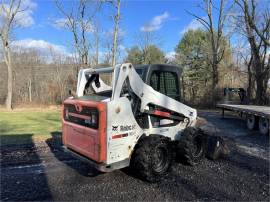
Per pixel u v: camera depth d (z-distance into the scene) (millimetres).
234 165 6020
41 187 4738
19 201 4203
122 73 4562
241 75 27797
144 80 5215
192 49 35594
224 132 10430
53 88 26844
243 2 20000
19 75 28562
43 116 15766
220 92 23922
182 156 5773
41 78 28688
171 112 5605
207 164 6039
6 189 4656
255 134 10031
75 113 5078
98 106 4348
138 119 5082
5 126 11430
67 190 4621
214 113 17703
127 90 4871
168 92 5652
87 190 4617
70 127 5254
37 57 29359
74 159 6410
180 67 5902
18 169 5699
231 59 29281
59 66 28594
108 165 4461
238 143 8398
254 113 10547
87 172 5504
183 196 4398
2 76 26531
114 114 4457
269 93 21641
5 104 23922
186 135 5699
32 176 5285
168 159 5141
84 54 23234
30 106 23469
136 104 4945
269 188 4750
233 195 4453
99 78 5926
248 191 4621
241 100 16906
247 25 20188
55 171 5574
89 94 5711
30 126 11438
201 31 36031
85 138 4746
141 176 4965
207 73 29234
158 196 4387
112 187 4738
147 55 40250
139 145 4855
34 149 7352
